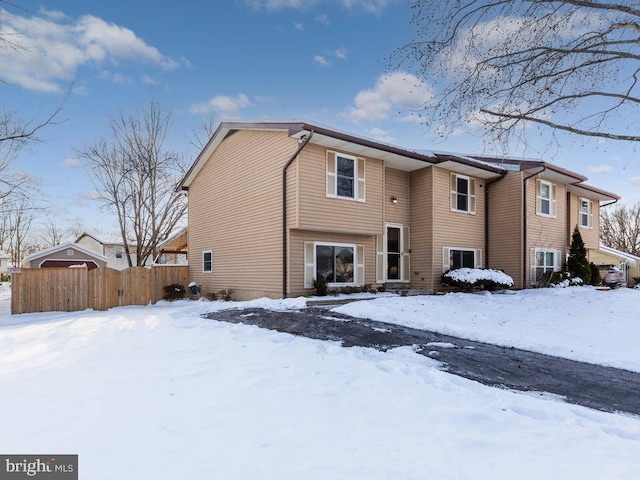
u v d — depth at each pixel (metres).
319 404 3.96
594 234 21.91
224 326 8.39
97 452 2.91
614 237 44.59
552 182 18.05
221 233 15.44
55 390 4.39
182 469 2.65
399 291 14.84
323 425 3.45
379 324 8.70
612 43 7.27
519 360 6.21
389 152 13.24
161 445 3.03
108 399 4.09
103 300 13.10
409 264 15.75
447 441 3.16
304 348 6.34
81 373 5.10
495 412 3.82
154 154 20.95
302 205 11.77
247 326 8.29
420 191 15.51
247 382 4.66
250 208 13.79
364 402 4.03
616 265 23.72
